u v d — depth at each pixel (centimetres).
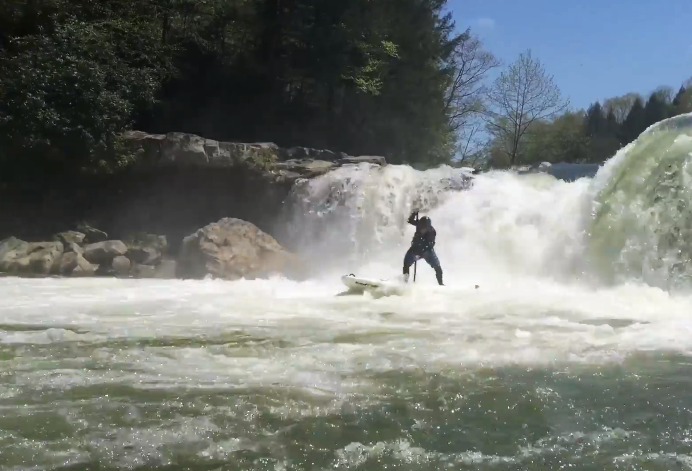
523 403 511
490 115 5025
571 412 493
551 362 638
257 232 1839
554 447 425
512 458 406
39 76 2155
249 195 2200
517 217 1677
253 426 454
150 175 2241
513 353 671
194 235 1797
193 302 1091
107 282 1542
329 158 2375
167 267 1814
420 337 754
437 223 1814
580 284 1395
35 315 937
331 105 3212
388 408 495
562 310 977
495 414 486
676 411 496
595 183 1521
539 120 4950
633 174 1448
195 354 664
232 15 3141
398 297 1129
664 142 1432
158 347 698
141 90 2448
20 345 708
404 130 3581
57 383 552
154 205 2269
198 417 468
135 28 2630
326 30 3014
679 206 1332
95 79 2192
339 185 2033
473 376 586
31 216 2216
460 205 1816
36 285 1438
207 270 1698
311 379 570
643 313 956
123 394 521
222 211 2236
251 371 596
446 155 4450
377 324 848
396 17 3581
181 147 2152
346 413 483
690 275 1262
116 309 1002
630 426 464
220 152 2155
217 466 386
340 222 1997
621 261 1373
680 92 4672
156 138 2188
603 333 785
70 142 2139
